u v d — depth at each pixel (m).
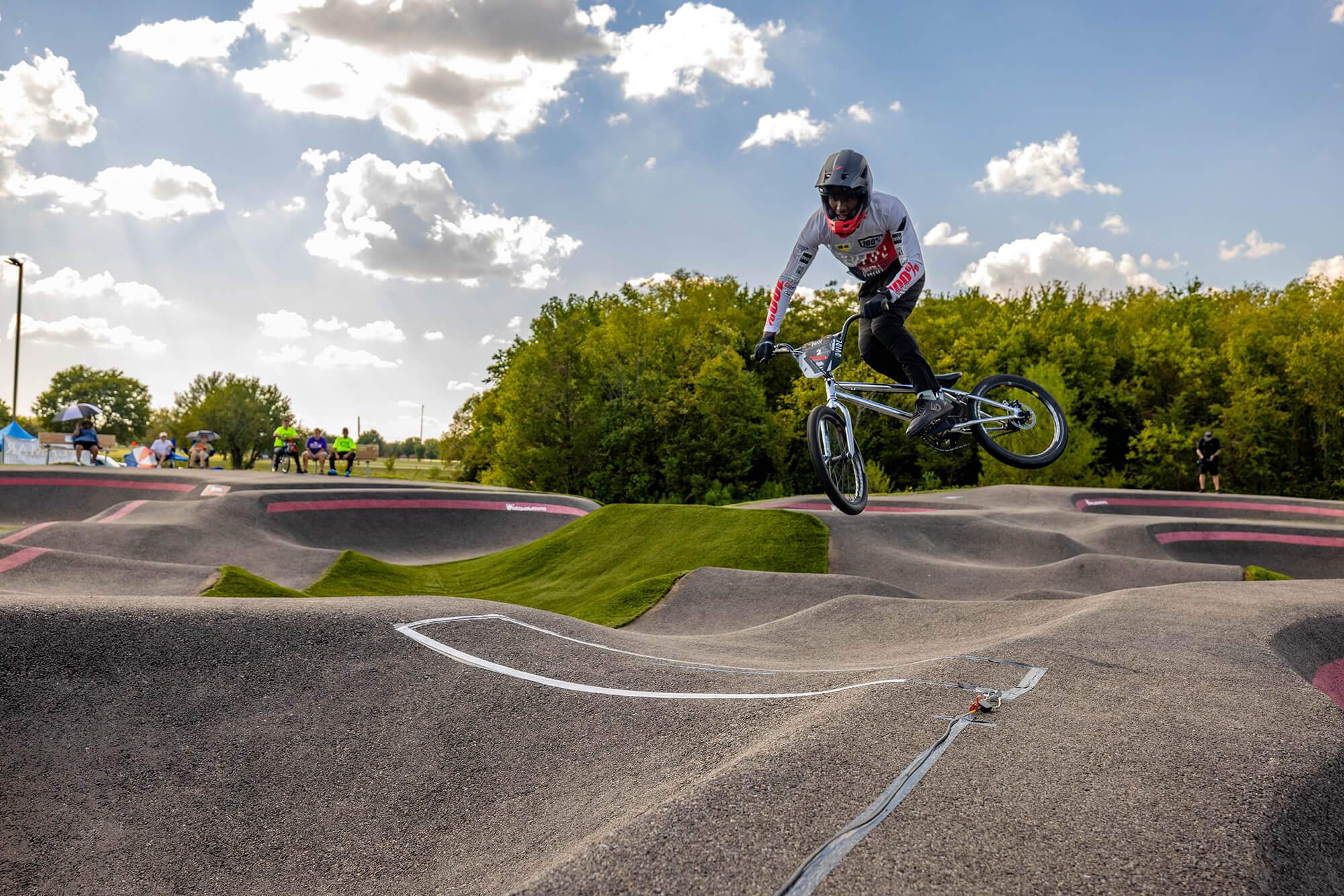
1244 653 5.49
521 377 46.81
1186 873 2.68
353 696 5.90
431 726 5.52
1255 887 2.63
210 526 22.12
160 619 6.41
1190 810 3.10
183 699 5.71
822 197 5.19
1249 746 3.75
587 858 2.85
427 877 4.04
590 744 5.06
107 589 13.52
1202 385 45.66
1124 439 48.16
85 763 5.05
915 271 5.28
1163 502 30.44
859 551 19.16
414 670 6.27
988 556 21.36
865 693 4.68
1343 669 6.57
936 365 47.84
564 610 16.83
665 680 6.12
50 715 5.36
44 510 27.08
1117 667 5.16
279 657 6.27
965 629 9.37
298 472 37.41
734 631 12.08
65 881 4.25
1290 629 6.54
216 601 7.04
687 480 43.47
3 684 5.47
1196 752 3.66
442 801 4.73
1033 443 40.72
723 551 19.19
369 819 4.66
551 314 52.94
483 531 28.69
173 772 5.07
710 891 2.62
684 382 44.91
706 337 47.50
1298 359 40.91
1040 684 4.79
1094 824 2.98
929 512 23.75
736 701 5.38
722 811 3.11
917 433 5.45
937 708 4.31
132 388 100.25
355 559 20.77
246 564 19.83
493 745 5.25
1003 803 3.14
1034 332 49.03
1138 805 3.13
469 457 57.03
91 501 27.92
